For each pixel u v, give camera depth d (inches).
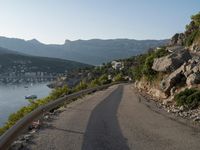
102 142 444.8
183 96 909.2
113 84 3181.6
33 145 428.1
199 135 485.7
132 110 848.9
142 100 1205.7
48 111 789.2
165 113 778.2
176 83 1155.9
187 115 723.4
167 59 1350.9
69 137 480.4
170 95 1155.3
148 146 418.3
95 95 1609.3
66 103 1072.8
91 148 409.7
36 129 552.1
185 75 1099.9
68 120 665.0
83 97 1486.2
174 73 1196.5
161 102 1125.7
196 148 403.9
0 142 348.8
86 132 521.7
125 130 536.4
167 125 582.6
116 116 722.8
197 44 1680.6
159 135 489.4
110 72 7199.8
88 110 864.3
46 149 405.1
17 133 449.7
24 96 7337.6
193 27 2415.1
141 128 554.6
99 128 559.8
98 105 1010.7
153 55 1616.6
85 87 2271.2
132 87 2416.3
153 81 1498.5
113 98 1343.5
